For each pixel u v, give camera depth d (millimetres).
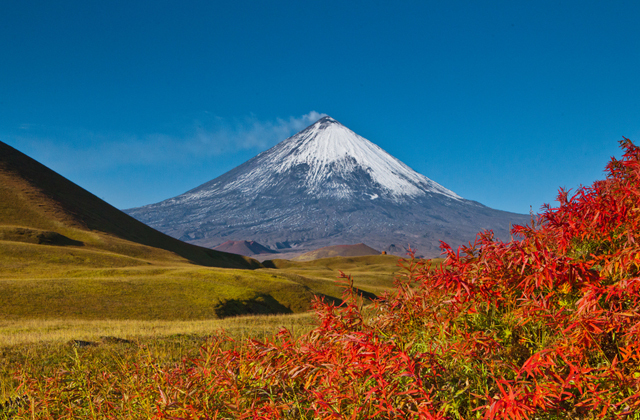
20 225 83812
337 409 2277
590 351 2305
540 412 2094
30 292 39438
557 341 2412
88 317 36438
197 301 44625
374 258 145000
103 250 81000
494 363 2396
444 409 2154
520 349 2572
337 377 2424
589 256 2850
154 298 43812
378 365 2307
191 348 10133
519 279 2771
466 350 2475
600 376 2084
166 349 9984
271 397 2482
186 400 2586
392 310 3193
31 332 18766
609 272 2516
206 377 2771
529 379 2424
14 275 51219
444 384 2373
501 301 2809
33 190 102312
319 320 3191
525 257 2617
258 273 64562
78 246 78875
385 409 2137
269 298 51031
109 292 43469
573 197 3080
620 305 2340
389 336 2922
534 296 2559
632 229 2633
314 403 2344
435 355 2459
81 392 3580
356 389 2336
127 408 3008
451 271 2852
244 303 46906
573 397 2102
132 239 104562
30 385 3854
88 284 45125
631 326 2232
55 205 99062
